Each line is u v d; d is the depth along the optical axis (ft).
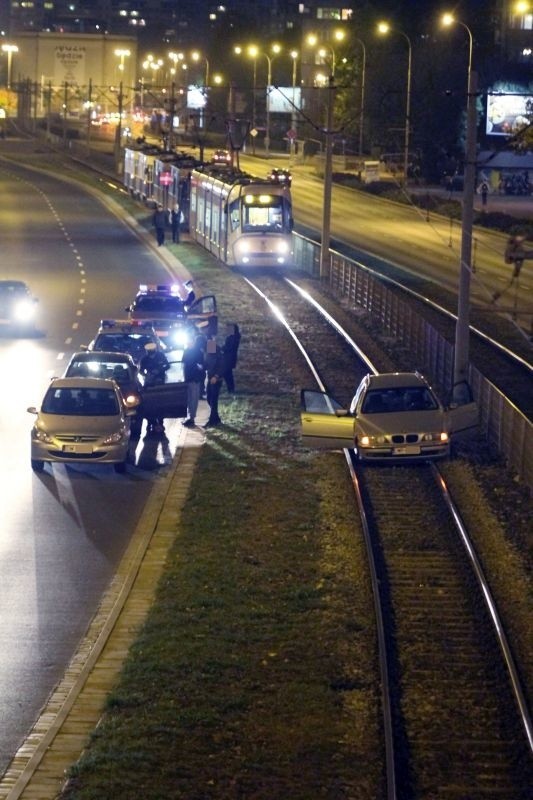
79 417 175.11
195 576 127.03
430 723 96.12
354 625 114.52
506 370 264.52
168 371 255.09
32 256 465.06
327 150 392.68
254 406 224.94
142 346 236.63
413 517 157.48
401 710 98.37
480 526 154.20
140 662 102.32
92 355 201.98
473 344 295.48
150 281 407.03
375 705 97.55
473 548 142.41
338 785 82.69
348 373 260.21
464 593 128.88
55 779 81.82
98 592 124.36
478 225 542.57
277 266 425.69
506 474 178.60
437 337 248.73
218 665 102.06
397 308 302.04
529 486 167.73
